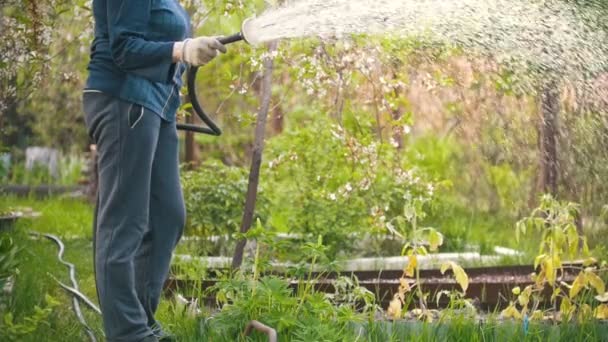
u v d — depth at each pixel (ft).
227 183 32.48
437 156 41.06
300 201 32.14
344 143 30.37
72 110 52.54
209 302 23.03
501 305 23.67
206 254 30.40
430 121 38.01
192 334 18.45
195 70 17.16
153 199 17.34
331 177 32.27
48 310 17.33
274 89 34.81
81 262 28.09
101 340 19.06
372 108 31.99
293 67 26.61
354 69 27.17
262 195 32.60
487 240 34.24
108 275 16.12
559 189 26.25
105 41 16.30
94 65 16.31
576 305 20.80
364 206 31.37
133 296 16.30
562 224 21.30
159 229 17.39
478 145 31.27
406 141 43.83
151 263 17.43
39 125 53.47
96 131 16.33
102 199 16.31
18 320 19.84
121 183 16.10
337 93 27.58
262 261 19.43
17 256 24.57
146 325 16.42
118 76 16.11
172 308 20.61
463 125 31.24
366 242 32.42
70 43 28.09
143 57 15.58
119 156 16.08
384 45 25.93
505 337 18.49
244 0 26.61
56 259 27.55
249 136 52.60
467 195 39.37
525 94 25.30
